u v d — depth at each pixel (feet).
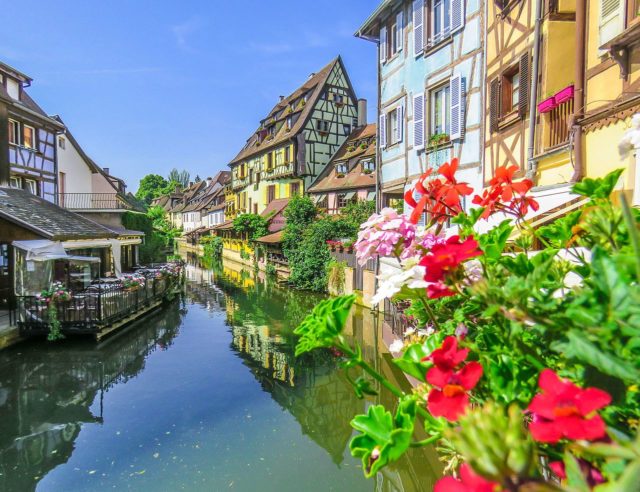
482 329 4.66
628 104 16.05
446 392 2.91
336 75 99.86
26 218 44.65
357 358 4.26
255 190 116.98
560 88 22.40
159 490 17.54
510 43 26.48
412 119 40.16
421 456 17.80
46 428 23.13
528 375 3.56
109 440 21.80
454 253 3.43
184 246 219.00
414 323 17.99
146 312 52.39
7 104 55.88
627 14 16.49
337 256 61.41
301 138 94.73
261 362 34.27
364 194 76.33
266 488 17.65
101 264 66.64
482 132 30.48
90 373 31.58
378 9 43.80
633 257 2.74
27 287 41.81
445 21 35.14
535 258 4.32
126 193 138.41
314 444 21.31
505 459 1.76
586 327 2.62
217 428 22.99
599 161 18.04
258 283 82.12
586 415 2.20
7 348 35.73
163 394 27.84
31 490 17.72
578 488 1.90
